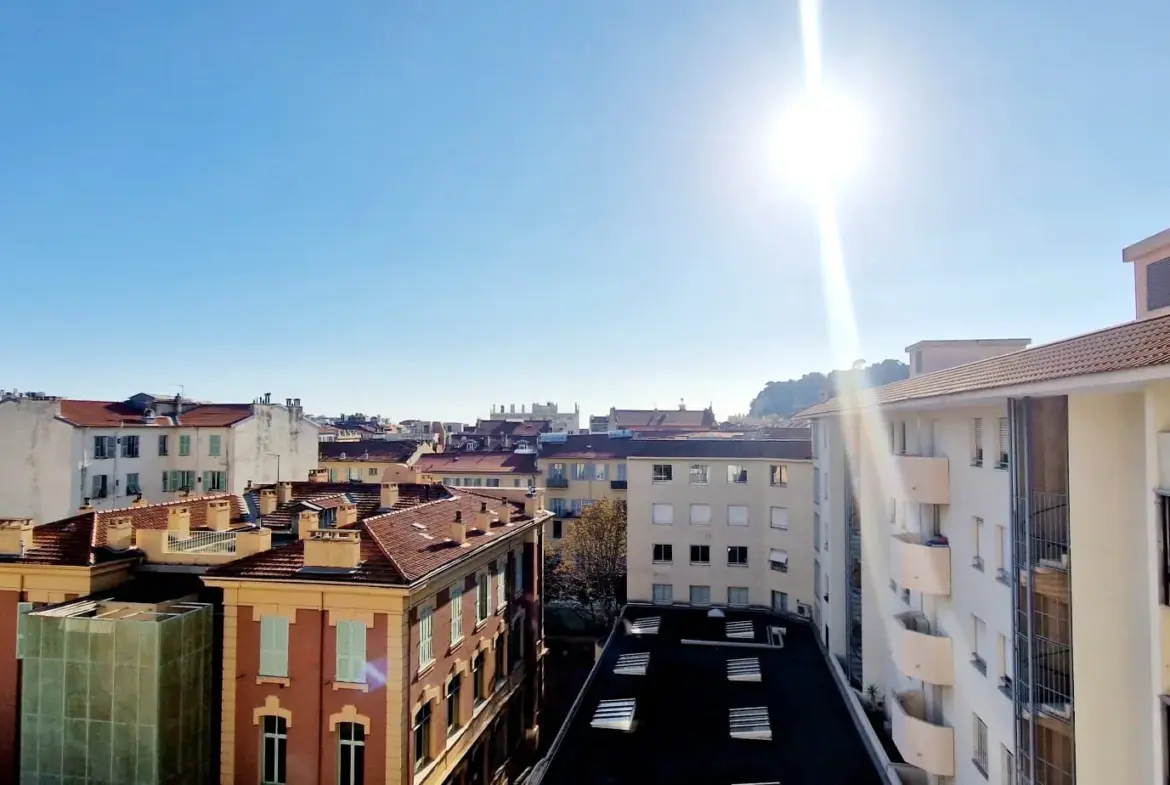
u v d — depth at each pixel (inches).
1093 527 520.4
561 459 2544.3
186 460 2236.7
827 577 1459.2
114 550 956.0
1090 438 524.1
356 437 4151.1
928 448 919.7
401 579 799.1
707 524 1835.6
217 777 888.9
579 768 1002.1
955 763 823.1
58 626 830.5
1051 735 576.4
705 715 1168.2
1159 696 444.8
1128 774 500.4
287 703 823.1
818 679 1317.7
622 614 1753.2
